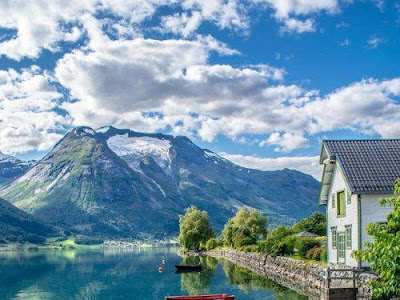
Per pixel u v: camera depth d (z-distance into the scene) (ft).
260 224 508.53
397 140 187.52
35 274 367.04
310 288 192.65
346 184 172.96
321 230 359.66
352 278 139.64
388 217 65.41
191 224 627.05
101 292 241.14
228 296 156.66
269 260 283.79
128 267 420.36
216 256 507.71
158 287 246.88
